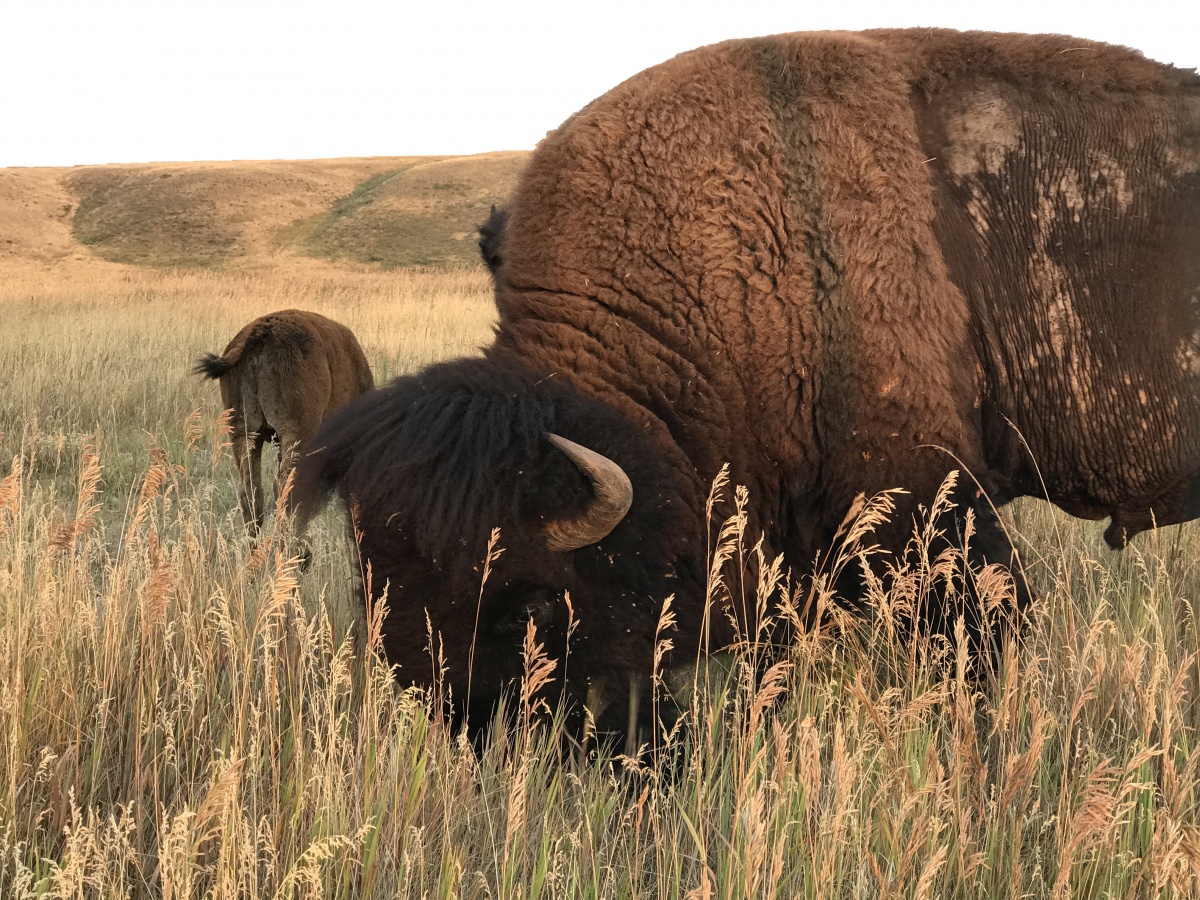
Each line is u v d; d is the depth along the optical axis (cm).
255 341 616
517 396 272
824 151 331
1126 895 225
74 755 260
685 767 274
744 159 329
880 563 329
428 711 252
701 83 338
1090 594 355
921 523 326
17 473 317
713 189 327
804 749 229
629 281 327
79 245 5234
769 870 215
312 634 295
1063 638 312
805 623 339
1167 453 364
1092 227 352
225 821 210
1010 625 307
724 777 263
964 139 349
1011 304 351
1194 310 356
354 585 301
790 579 338
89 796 265
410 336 1274
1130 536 399
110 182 6316
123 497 616
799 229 326
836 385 324
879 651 328
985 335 349
